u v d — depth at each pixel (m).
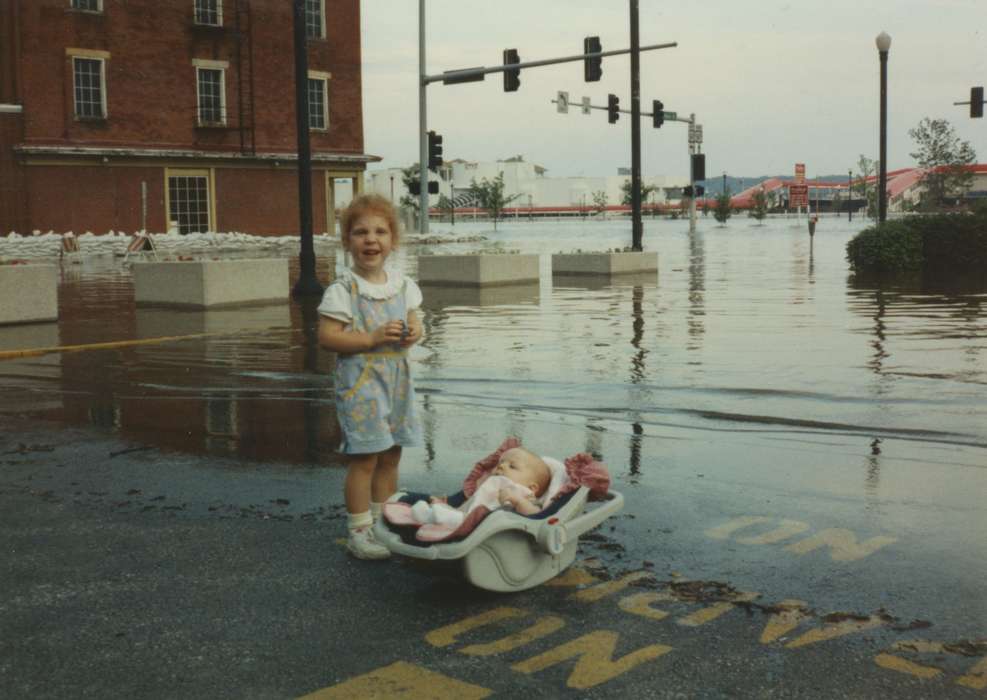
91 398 8.30
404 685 3.20
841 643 3.48
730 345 10.90
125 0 37.78
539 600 3.91
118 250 34.91
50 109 36.31
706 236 48.28
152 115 38.84
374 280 4.46
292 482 5.68
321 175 43.88
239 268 16.20
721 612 3.76
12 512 5.13
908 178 112.38
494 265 19.69
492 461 4.31
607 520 4.89
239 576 4.20
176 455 6.34
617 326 12.78
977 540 4.55
